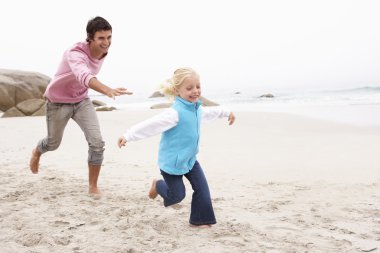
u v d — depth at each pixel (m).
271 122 12.90
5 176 5.39
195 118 3.31
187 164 3.33
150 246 2.97
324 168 6.14
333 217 3.80
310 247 3.02
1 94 19.92
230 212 3.91
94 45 4.07
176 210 3.92
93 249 2.89
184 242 3.07
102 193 4.53
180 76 3.26
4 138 9.29
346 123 12.39
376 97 26.92
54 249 2.89
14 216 3.62
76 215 3.68
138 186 4.96
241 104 27.70
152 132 3.17
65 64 4.11
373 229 3.47
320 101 26.55
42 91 21.66
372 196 4.54
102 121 13.27
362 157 6.97
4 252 2.83
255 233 3.29
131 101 40.88
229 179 5.47
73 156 7.05
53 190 4.64
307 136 9.91
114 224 3.40
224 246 2.99
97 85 3.59
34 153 4.65
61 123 4.41
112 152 7.73
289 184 5.16
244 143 8.92
